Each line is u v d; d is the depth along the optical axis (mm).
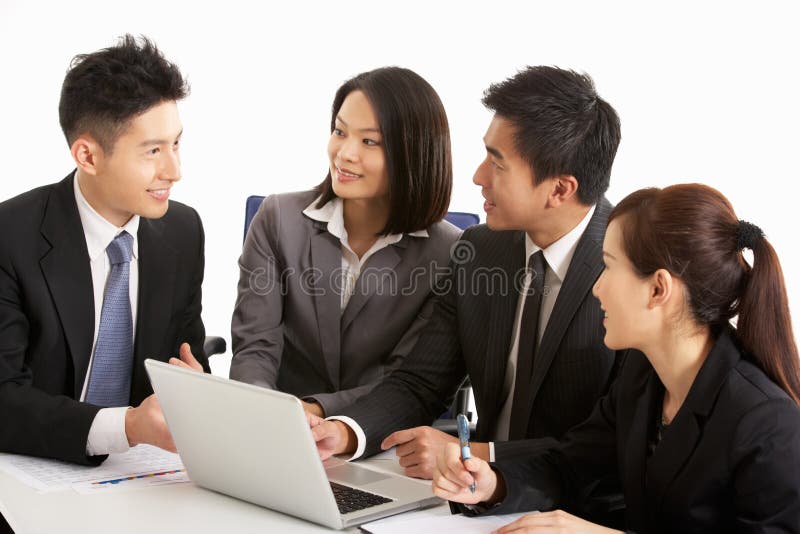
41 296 1861
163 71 1805
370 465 1791
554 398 1910
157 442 1646
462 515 1477
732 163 3596
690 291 1377
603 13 3734
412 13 4031
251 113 4160
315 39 4109
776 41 3500
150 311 2021
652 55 3676
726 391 1354
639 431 1514
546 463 1631
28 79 4008
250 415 1387
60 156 4090
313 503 1386
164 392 1526
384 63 4078
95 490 1534
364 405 1932
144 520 1397
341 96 2221
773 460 1292
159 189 1865
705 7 3584
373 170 2133
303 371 2396
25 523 1360
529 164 1807
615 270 1440
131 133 1783
